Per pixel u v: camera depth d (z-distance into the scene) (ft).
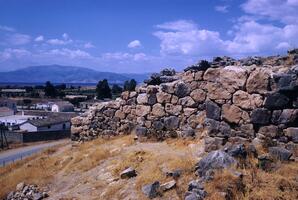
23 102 408.05
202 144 39.42
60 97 472.85
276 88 32.48
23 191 40.60
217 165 29.45
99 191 34.91
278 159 29.94
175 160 34.32
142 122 51.55
